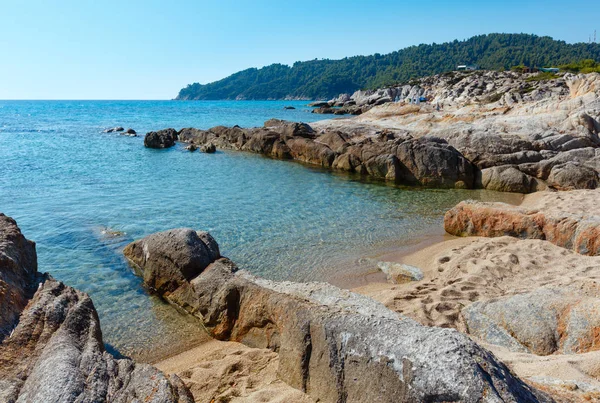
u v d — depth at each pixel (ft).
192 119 213.05
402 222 43.50
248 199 51.57
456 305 22.82
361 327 13.34
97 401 11.83
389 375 11.68
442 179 64.34
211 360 19.45
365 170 72.23
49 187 55.36
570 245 31.73
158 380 12.78
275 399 14.57
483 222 37.01
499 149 67.46
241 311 21.56
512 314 19.06
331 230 40.24
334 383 13.56
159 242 27.50
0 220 21.93
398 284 28.35
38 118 216.13
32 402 11.42
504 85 235.61
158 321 23.98
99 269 29.99
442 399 10.19
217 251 27.89
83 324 16.55
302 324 15.24
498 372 10.36
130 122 188.65
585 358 13.97
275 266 31.48
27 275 19.71
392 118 124.47
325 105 366.02
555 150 67.97
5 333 14.80
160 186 57.88
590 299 17.79
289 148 89.45
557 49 648.38
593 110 86.02
